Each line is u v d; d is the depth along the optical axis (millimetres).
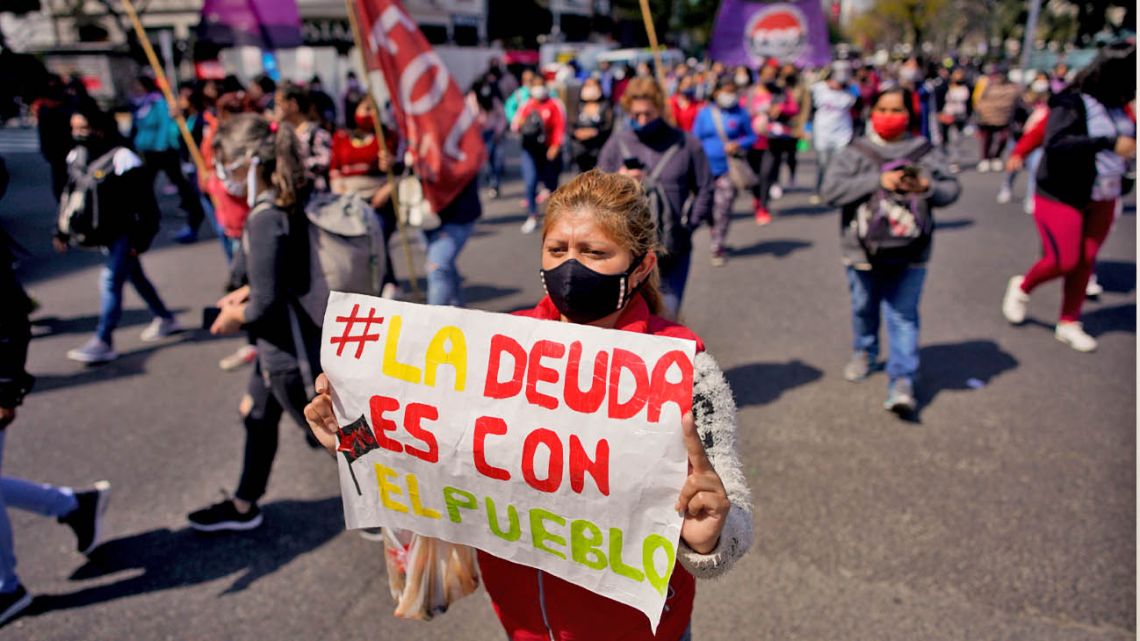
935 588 2848
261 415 3162
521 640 1640
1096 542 3062
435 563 1741
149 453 4094
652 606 1341
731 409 1424
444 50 21250
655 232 1512
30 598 2934
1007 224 8672
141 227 5293
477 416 1416
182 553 3256
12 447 4176
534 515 1414
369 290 2971
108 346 5410
